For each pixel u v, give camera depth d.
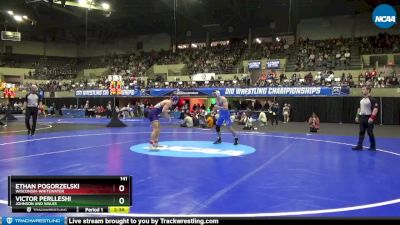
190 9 38.94
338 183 6.29
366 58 33.59
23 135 14.86
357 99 27.36
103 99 39.00
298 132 17.89
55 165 7.81
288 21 41.75
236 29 44.78
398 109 26.09
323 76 31.12
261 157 9.27
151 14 41.41
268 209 4.70
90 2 33.69
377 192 5.66
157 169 7.43
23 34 49.59
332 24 39.97
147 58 47.50
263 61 36.50
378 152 10.45
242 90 31.23
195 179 6.49
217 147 11.34
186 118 21.22
